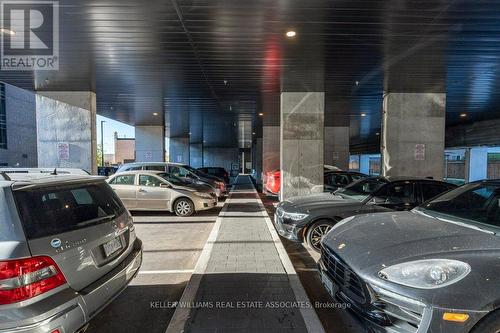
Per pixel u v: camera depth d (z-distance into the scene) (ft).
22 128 94.73
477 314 6.87
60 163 35.40
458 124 78.33
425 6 16.78
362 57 25.09
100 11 17.51
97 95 39.58
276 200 42.52
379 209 17.90
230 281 13.21
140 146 70.74
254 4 16.56
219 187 42.32
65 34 20.47
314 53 24.31
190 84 33.81
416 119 36.94
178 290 13.06
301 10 17.30
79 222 8.92
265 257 16.40
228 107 48.57
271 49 23.32
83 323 7.84
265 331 9.54
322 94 36.17
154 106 48.29
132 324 10.46
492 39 21.30
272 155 64.08
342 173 37.42
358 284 8.69
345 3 16.44
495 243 8.10
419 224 10.33
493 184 11.41
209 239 20.08
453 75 30.12
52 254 7.35
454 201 12.16
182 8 17.06
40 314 6.73
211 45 22.63
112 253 9.73
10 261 6.64
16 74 29.58
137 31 20.10
